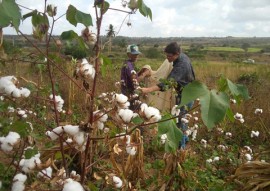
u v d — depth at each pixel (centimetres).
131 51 488
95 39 151
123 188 276
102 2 149
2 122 180
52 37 155
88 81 158
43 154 220
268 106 691
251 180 321
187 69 413
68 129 140
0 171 164
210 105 125
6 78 149
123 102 151
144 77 490
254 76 1481
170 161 366
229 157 439
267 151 409
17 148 153
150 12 162
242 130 636
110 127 207
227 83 137
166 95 443
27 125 152
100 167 305
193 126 486
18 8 115
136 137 362
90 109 154
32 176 167
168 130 145
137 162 375
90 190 160
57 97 180
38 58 172
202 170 404
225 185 343
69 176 161
